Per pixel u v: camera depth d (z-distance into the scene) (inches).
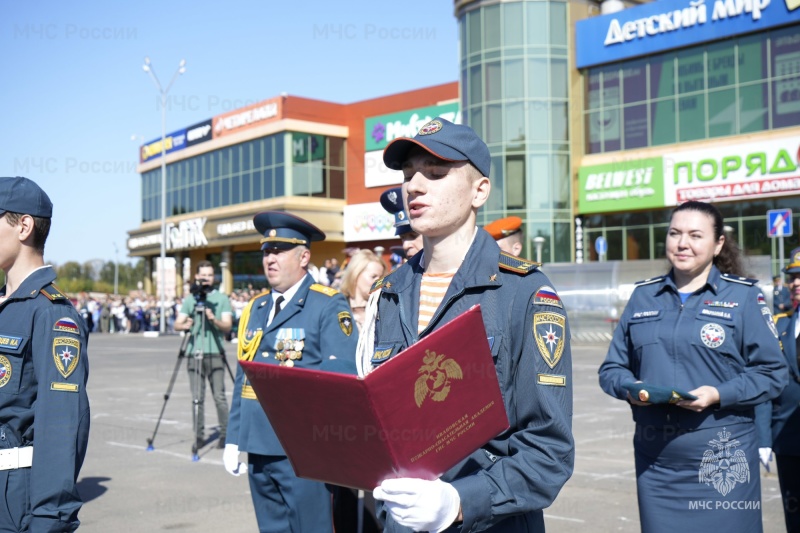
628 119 1058.7
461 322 79.2
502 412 85.0
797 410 181.9
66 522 110.7
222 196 1549.0
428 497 78.9
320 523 168.6
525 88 1086.4
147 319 1561.3
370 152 1352.1
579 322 899.4
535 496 85.0
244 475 297.9
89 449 347.6
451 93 1237.1
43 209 123.3
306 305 183.3
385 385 75.7
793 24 911.7
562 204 1088.8
